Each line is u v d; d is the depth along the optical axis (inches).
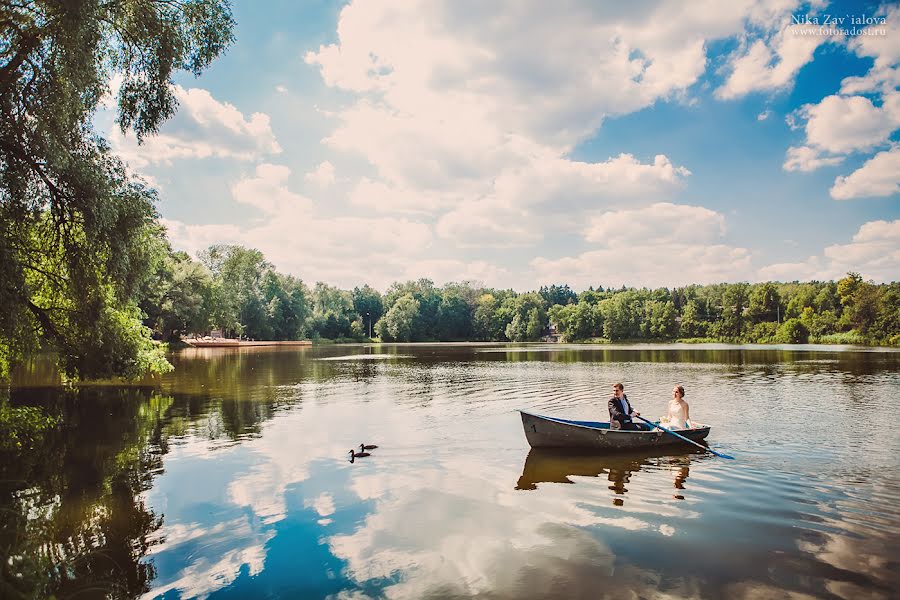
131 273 526.3
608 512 290.0
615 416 469.7
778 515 283.4
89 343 564.7
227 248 3161.9
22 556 225.6
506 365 1400.1
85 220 448.5
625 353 2089.1
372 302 5002.5
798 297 3914.9
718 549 241.8
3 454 418.9
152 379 992.9
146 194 509.4
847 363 1360.7
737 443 446.6
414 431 503.8
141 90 466.0
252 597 203.9
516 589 207.5
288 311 3553.2
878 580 213.2
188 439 472.7
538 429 432.1
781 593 203.3
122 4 427.5
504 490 328.8
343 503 306.7
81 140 443.8
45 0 362.0
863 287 3149.6
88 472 369.7
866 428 502.6
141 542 253.8
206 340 2972.4
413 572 222.5
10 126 386.3
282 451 429.4
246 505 304.0
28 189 418.0
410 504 304.2
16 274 408.8
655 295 5255.9
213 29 472.1
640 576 217.0
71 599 201.6
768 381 922.1
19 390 791.1
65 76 381.1
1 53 386.9
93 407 650.8
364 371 1199.6
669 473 364.5
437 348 2824.8
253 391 811.4
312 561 233.0
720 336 4042.8
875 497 310.5
